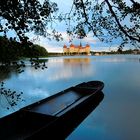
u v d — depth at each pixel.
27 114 7.51
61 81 21.62
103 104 11.62
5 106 10.45
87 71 31.47
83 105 9.84
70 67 40.44
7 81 21.11
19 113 7.30
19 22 3.26
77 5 3.87
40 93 15.34
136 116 9.41
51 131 6.52
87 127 8.28
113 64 47.22
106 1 3.37
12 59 3.51
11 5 3.14
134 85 17.95
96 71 31.12
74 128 8.17
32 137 5.57
